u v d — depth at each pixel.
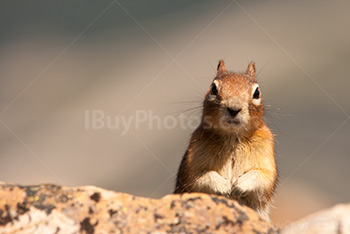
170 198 9.70
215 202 9.66
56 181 27.33
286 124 28.69
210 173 12.97
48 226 8.99
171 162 27.72
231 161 13.44
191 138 14.06
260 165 13.25
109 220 9.14
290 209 21.84
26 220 9.06
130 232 8.93
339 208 8.70
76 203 9.34
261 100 13.80
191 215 9.35
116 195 9.59
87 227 9.02
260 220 9.48
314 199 22.91
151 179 26.95
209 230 9.14
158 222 9.19
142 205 9.45
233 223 9.32
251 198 12.98
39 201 9.31
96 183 27.42
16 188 9.50
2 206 9.20
